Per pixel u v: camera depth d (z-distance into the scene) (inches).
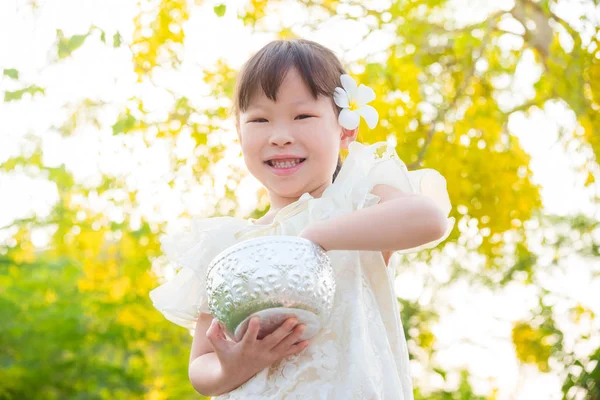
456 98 270.2
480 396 383.6
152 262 299.7
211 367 98.9
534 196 289.3
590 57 240.2
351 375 88.0
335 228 87.3
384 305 95.9
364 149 99.3
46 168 294.2
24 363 334.6
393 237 87.0
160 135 276.8
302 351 90.3
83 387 343.0
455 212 277.9
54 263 358.0
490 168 277.4
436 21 290.2
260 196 278.5
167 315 106.9
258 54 99.3
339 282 93.1
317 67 97.7
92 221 295.4
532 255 336.8
